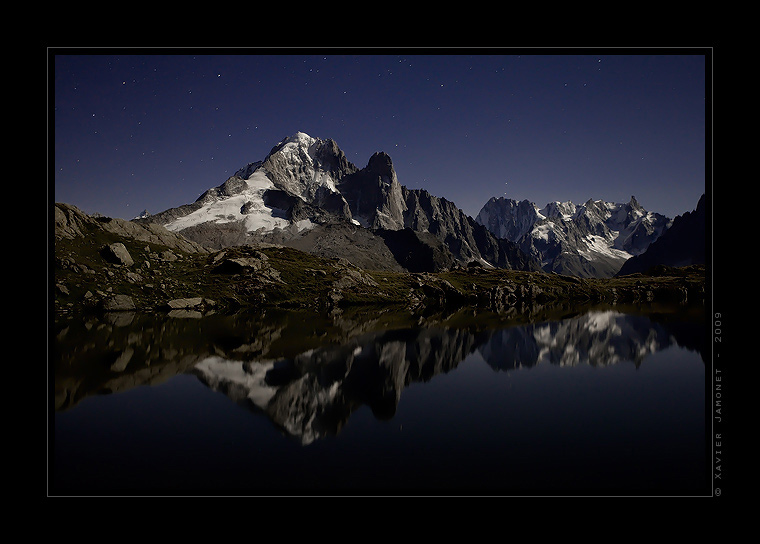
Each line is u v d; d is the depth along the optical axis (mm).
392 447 23688
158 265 137250
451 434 25719
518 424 27391
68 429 26281
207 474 20219
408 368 43750
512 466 21234
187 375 39688
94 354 48375
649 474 20188
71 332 64812
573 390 35625
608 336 65062
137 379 38000
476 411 30078
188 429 26359
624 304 134750
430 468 21031
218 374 40219
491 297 157625
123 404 31141
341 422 27797
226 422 27625
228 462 21656
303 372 41562
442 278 181250
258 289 130500
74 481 19406
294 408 30625
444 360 47844
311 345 56781
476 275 196000
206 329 71312
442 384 37656
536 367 44438
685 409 30188
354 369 43062
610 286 189750
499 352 52750
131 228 165625
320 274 153500
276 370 42281
